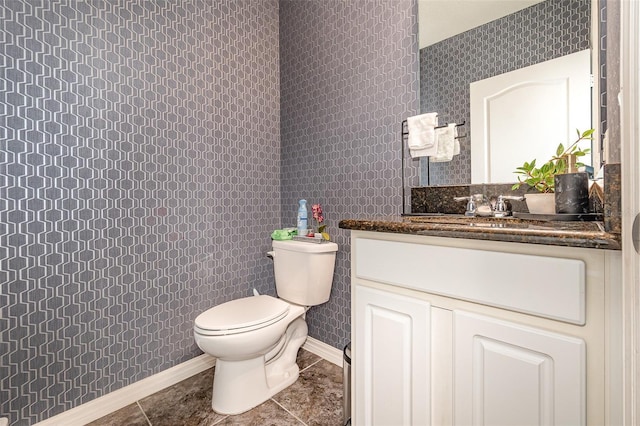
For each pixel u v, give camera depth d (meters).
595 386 0.59
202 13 1.66
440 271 0.80
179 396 1.47
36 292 1.20
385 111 1.52
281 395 1.48
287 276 1.71
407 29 1.43
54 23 1.23
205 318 1.33
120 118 1.39
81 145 1.29
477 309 0.75
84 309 1.31
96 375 1.34
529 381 0.67
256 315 1.36
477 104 1.28
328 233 1.79
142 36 1.45
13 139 1.15
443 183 1.36
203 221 1.68
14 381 1.16
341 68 1.70
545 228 0.72
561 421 0.63
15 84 1.15
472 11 1.29
